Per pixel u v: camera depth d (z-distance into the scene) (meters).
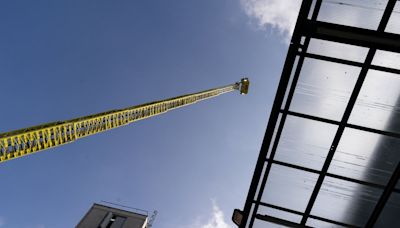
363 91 8.59
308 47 8.41
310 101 9.05
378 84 8.41
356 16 7.98
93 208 30.70
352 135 9.13
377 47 7.68
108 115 22.14
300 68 8.72
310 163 9.79
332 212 10.14
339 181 9.68
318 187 9.91
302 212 10.42
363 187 9.47
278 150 9.88
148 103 27.17
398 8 7.54
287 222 10.63
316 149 9.57
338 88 8.73
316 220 10.42
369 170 9.28
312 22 7.88
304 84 8.91
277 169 10.14
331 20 8.24
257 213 10.98
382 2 7.59
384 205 9.34
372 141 9.02
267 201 10.62
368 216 9.77
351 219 10.03
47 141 17.77
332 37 7.84
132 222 29.48
